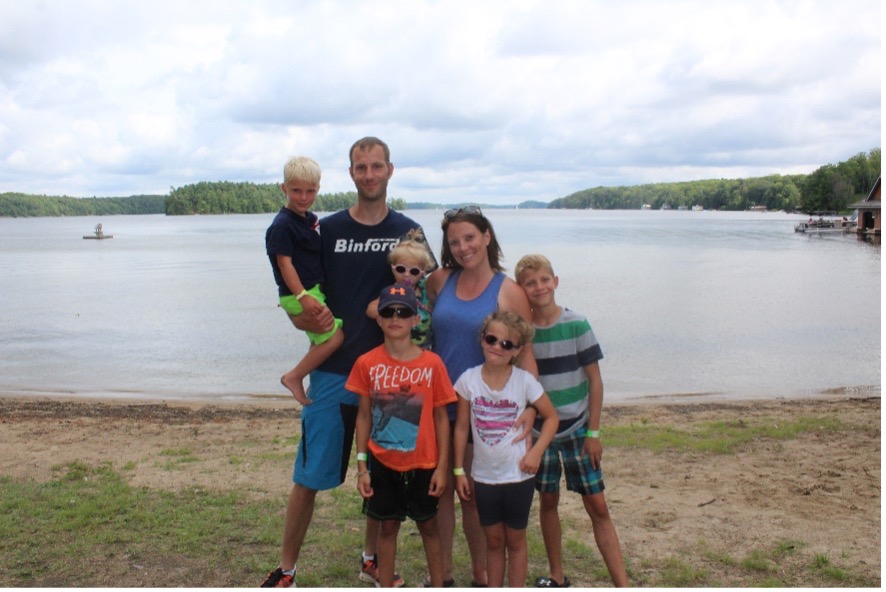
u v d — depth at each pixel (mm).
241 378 14188
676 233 88375
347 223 4309
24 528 5207
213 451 7977
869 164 119625
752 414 10359
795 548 4941
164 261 49094
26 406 11391
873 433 8672
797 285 31016
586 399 4137
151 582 4352
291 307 4152
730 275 35688
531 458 3750
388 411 3820
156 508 5691
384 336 4137
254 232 104062
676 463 7297
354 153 4227
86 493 6109
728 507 5879
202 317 22469
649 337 18578
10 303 26469
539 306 4039
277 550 4879
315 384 4305
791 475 6844
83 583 4324
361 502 6020
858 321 21047
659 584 4379
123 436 8875
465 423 3906
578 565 4680
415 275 4051
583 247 60469
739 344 17594
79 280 35781
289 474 6828
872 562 4680
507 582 4441
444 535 4305
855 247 58750
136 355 16578
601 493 4074
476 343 4012
